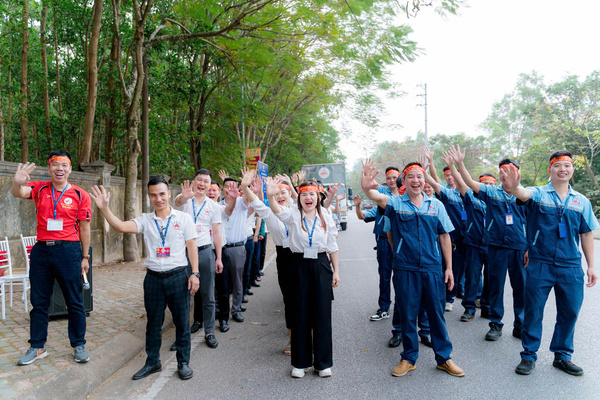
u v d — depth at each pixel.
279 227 4.83
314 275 4.00
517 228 4.95
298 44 12.66
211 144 20.67
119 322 5.54
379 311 5.93
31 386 3.48
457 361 4.31
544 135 27.16
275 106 22.03
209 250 5.04
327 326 4.03
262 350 4.84
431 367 4.20
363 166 4.25
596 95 25.38
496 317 5.00
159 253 3.99
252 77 12.80
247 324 5.91
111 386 3.92
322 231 4.02
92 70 11.08
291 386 3.83
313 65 14.27
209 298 5.02
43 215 4.09
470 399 3.47
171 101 14.70
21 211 8.03
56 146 16.56
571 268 3.94
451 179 6.98
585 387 3.62
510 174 4.08
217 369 4.28
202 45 12.99
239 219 5.88
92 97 11.12
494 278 5.02
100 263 10.66
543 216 4.02
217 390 3.78
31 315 4.10
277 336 5.36
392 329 5.38
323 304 4.01
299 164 32.97
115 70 12.86
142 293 7.32
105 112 13.49
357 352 4.67
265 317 6.26
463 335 5.14
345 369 4.20
